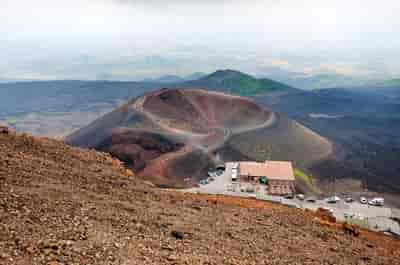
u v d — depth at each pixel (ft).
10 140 83.41
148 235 48.96
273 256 53.26
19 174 62.54
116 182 75.46
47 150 84.23
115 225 49.70
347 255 64.69
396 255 74.84
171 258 41.32
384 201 314.96
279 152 524.11
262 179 302.45
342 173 474.90
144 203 65.87
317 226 82.64
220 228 61.46
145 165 420.77
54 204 51.90
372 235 106.01
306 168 480.64
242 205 97.04
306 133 652.07
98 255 37.73
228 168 343.67
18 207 47.44
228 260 46.03
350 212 255.70
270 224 73.20
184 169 404.77
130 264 37.11
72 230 43.50
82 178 71.26
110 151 466.70
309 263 54.34
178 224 57.57
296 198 276.41
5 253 34.09
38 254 35.17
